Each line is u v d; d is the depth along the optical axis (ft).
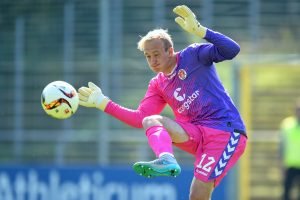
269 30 155.02
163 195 140.56
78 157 150.51
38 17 157.28
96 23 154.40
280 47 153.99
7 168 144.66
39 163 151.33
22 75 154.71
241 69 149.07
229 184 143.33
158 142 70.59
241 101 149.28
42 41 155.74
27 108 153.79
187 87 74.69
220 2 155.63
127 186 141.38
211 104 74.49
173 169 69.00
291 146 152.97
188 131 73.82
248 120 153.99
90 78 152.15
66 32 155.12
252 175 166.91
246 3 155.74
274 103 168.86
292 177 153.17
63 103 75.36
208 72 74.90
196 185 74.64
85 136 150.71
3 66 155.53
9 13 158.51
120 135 148.77
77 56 153.48
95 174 142.20
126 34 152.25
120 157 148.66
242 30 155.12
